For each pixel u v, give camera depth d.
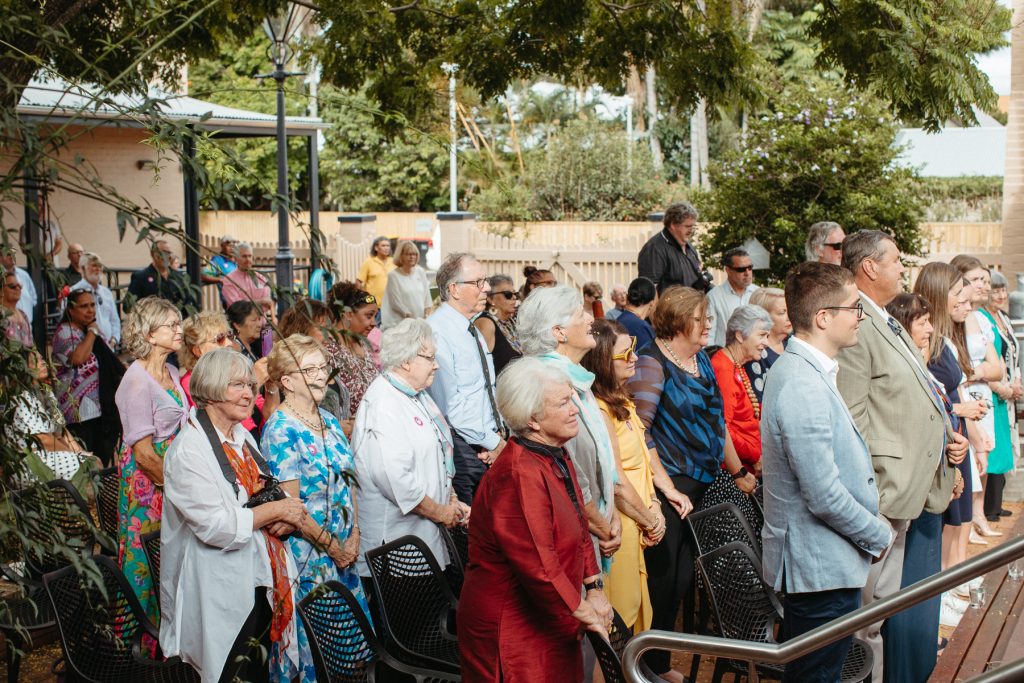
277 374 4.55
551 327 4.42
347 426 5.82
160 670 4.09
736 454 5.73
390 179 39.84
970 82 7.90
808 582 3.92
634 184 33.84
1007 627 5.47
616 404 4.68
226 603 4.01
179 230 2.71
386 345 4.79
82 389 7.29
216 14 7.68
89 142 15.70
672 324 5.17
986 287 6.80
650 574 5.10
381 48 8.55
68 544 2.67
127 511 4.92
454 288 5.74
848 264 4.61
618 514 4.48
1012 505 8.34
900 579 4.65
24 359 2.74
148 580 4.88
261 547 4.09
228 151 2.74
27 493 2.80
